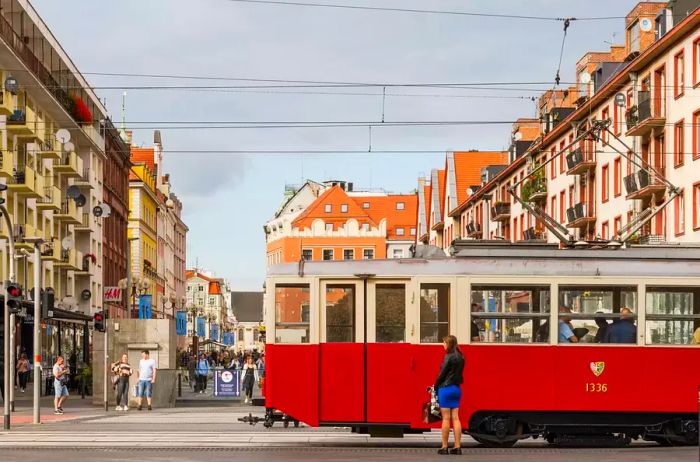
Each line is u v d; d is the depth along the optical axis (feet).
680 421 66.33
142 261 339.36
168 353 135.54
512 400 65.41
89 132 235.20
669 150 167.53
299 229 461.37
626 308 65.98
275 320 66.44
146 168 358.64
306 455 59.62
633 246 67.31
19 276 183.52
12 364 88.28
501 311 65.92
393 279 66.03
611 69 208.44
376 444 69.05
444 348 65.62
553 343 65.72
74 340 210.59
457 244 67.26
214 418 103.91
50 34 207.10
